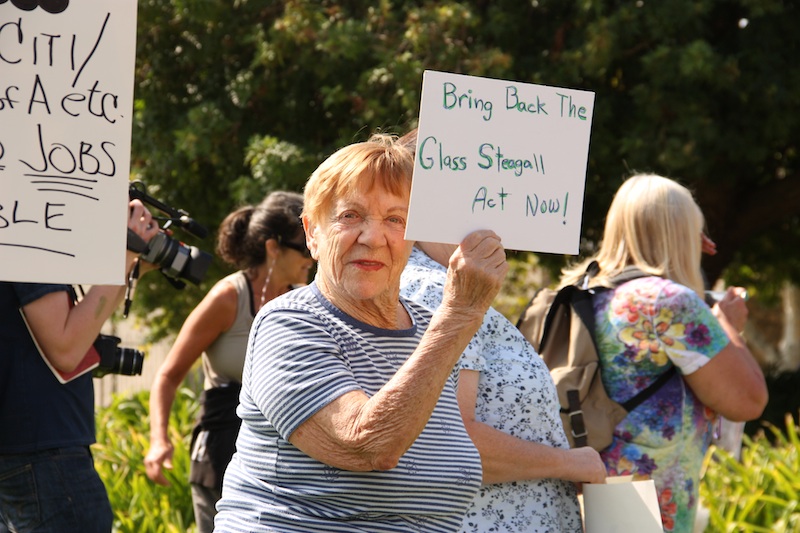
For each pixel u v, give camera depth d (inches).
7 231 213.2
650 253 325.7
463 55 757.3
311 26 753.6
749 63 793.6
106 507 291.1
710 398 309.4
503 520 247.3
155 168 850.1
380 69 743.1
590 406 310.0
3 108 214.7
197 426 374.9
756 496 523.2
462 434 212.5
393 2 806.5
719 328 309.6
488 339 257.0
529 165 215.2
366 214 202.2
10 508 279.1
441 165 205.6
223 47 832.9
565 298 326.3
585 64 757.9
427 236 203.3
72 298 291.7
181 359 377.4
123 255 221.3
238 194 768.9
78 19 220.2
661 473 308.3
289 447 196.9
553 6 803.4
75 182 218.4
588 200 863.7
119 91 222.5
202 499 373.4
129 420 792.9
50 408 276.8
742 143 809.5
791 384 1054.4
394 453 184.9
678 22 754.2
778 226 1098.1
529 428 252.8
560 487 262.2
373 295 201.2
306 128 847.1
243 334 368.5
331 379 190.9
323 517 194.5
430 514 200.8
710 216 982.4
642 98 773.3
